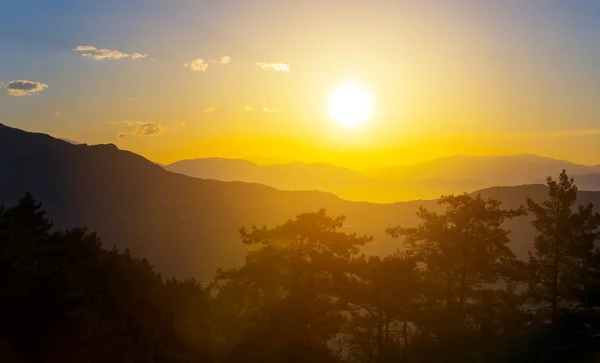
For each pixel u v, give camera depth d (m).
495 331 31.36
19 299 20.56
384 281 32.19
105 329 24.73
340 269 31.39
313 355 29.80
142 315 28.84
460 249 35.91
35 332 20.06
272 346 29.67
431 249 37.50
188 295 33.28
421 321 32.66
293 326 29.92
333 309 32.00
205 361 28.66
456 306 35.66
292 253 31.77
